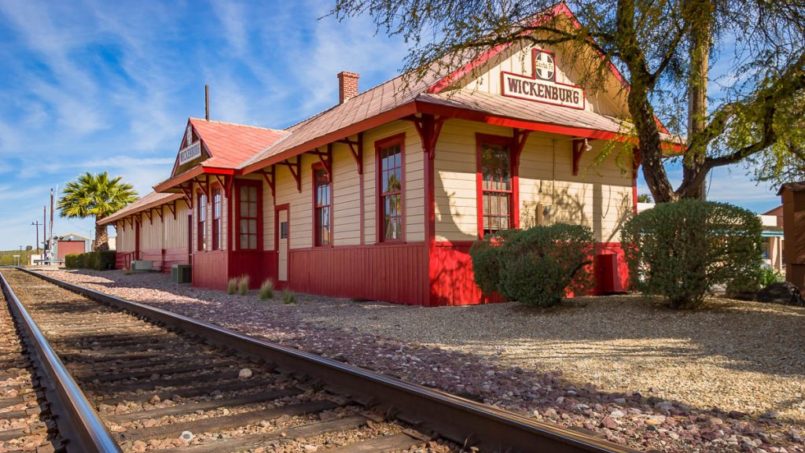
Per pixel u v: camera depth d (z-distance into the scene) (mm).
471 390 4938
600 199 14281
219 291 17562
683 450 3555
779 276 15438
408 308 11000
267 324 9406
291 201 16953
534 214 12984
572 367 5859
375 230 12914
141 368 5906
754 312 7930
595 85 11156
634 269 8711
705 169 10859
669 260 8188
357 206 13648
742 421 4086
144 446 3529
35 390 5117
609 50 9969
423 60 10289
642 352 6359
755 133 10000
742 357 5902
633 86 10234
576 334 7562
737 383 5031
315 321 9727
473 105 11148
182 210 27859
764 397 4629
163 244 31531
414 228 11680
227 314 10969
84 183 48250
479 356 6539
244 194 18484
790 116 9188
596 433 3846
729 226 7969
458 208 11641
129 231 40344
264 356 6105
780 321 7332
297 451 3443
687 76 10352
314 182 15609
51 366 5312
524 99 13477
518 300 9602
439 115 10516
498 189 12477
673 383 5137
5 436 3814
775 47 8938
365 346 7238
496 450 3367
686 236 8086
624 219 14695
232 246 18125
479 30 9945
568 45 12438
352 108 16062
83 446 3424
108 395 4816
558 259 9242
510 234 10164
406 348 7070
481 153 12078
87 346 7445
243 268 18312
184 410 4301
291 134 20125
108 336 8242
